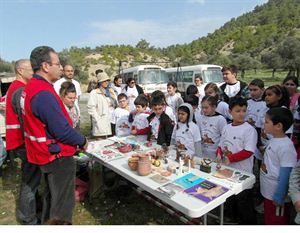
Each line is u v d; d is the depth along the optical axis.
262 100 3.35
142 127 3.64
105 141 3.33
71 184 2.31
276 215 2.13
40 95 2.04
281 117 2.07
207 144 3.02
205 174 2.19
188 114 2.92
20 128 2.60
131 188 3.42
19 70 2.79
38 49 2.12
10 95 2.62
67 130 2.12
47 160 2.16
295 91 3.54
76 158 3.29
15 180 3.98
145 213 2.96
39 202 2.98
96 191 3.20
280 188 2.01
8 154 4.28
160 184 2.00
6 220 2.89
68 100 3.23
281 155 2.06
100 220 2.84
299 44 25.11
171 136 3.18
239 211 2.46
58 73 2.21
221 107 3.59
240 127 2.46
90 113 4.42
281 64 26.33
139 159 2.18
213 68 12.98
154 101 3.30
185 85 14.02
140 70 11.88
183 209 1.70
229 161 2.38
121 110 4.32
